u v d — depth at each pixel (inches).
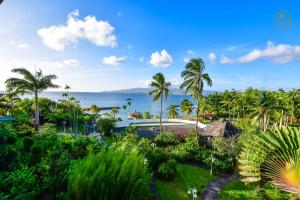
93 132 1990.7
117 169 354.3
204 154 1168.2
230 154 1134.4
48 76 1487.5
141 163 408.8
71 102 3016.7
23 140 727.7
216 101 3430.1
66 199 347.9
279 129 232.8
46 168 566.3
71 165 591.8
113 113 3590.1
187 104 3329.2
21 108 2143.2
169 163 972.6
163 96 1830.7
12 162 644.1
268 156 225.9
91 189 319.3
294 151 200.8
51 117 2076.8
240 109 2950.3
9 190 518.0
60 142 840.3
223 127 1485.0
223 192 880.3
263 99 1716.3
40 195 541.3
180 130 1684.3
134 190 349.1
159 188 840.9
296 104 2415.1
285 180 199.6
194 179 978.1
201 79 1587.1
